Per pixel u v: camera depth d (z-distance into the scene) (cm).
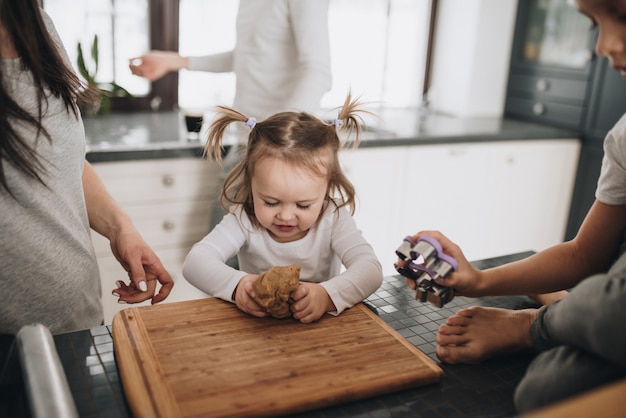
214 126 112
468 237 270
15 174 83
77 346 74
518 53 296
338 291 85
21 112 81
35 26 85
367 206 238
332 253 113
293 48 181
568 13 272
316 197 100
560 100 281
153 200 202
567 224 293
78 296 96
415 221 253
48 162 87
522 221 282
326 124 107
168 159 199
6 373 65
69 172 92
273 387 64
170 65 196
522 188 275
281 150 99
